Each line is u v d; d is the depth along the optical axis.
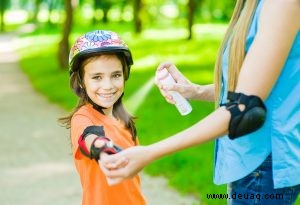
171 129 8.59
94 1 41.16
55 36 34.03
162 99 11.45
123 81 2.61
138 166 1.86
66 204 5.56
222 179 2.12
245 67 1.89
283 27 1.85
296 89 1.98
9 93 14.67
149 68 17.41
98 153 1.98
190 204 5.33
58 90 13.92
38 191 6.01
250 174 2.08
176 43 25.52
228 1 35.53
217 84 2.20
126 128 2.78
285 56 1.87
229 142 2.10
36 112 11.52
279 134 1.99
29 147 8.20
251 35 1.98
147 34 32.09
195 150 7.09
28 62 22.19
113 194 2.57
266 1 1.92
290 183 1.99
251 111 1.84
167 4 49.53
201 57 20.00
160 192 5.76
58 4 42.19
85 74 2.57
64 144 8.32
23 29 43.56
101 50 2.50
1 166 7.11
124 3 40.88
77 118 2.55
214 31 32.50
